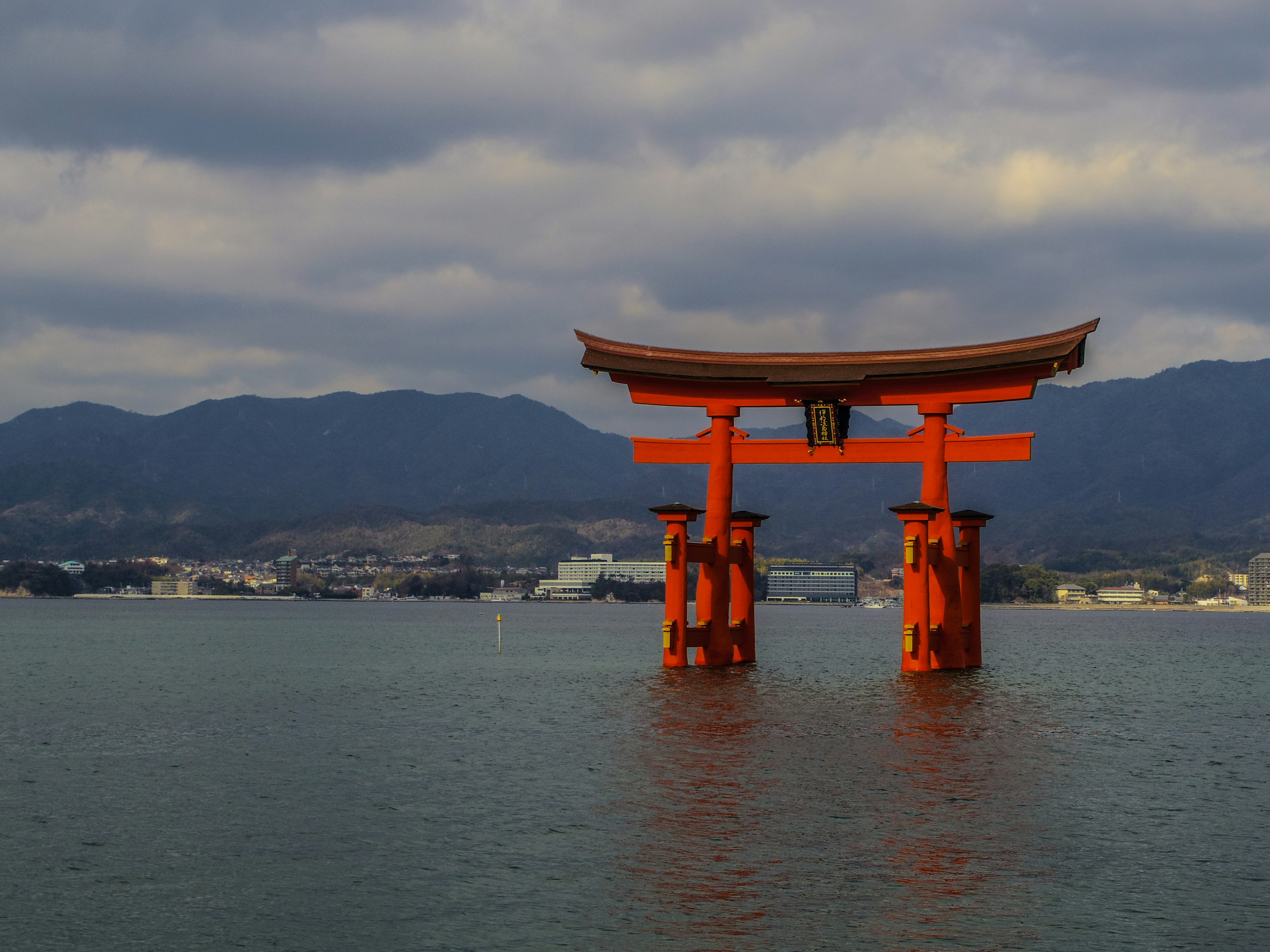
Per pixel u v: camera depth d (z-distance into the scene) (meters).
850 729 49.31
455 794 36.41
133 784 38.59
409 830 31.61
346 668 97.94
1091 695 70.31
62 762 43.53
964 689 65.94
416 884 26.75
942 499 67.50
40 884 27.05
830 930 23.56
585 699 64.81
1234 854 29.08
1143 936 23.23
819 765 40.66
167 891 26.45
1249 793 37.09
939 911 24.64
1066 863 28.12
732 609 78.88
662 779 38.19
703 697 61.78
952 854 28.80
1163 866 27.95
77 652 128.38
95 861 28.86
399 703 64.56
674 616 71.31
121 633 186.75
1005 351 62.91
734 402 68.56
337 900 25.66
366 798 35.97
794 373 66.19
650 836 30.70
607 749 44.56
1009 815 33.06
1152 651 138.50
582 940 23.08
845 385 65.75
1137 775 39.94
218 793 37.00
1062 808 34.09
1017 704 60.81
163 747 47.34
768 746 44.94
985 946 22.73
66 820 33.25
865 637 167.50
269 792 37.06
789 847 29.42
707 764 41.06
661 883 26.56
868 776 38.53
